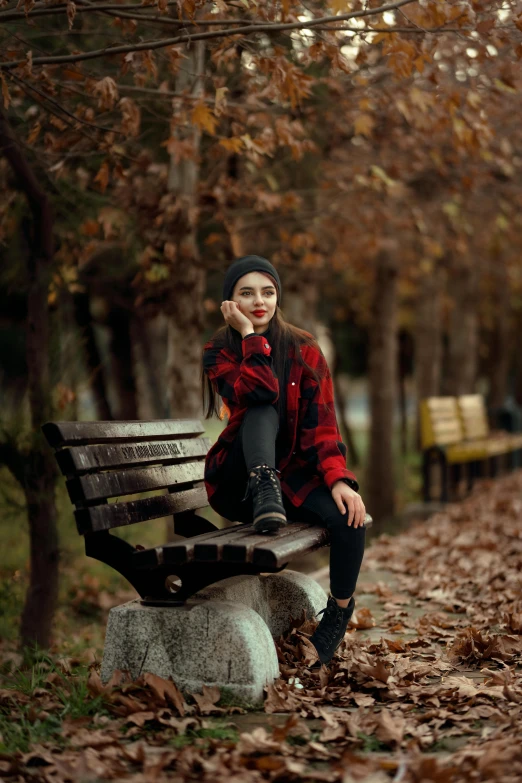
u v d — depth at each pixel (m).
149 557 3.33
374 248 9.26
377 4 4.60
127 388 13.76
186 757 2.87
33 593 5.85
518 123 8.49
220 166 7.38
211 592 3.84
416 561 7.10
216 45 5.29
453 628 4.94
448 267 14.70
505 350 20.59
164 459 4.16
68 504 6.66
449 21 4.70
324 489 3.81
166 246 6.59
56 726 3.30
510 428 15.81
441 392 20.56
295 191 8.07
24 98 6.03
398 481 18.69
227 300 3.95
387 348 13.18
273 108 6.52
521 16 4.48
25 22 5.53
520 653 4.20
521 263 15.62
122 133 5.25
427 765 2.68
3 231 6.57
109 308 12.84
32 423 5.89
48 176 6.23
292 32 5.12
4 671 4.96
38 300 6.00
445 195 10.20
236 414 3.74
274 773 2.74
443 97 6.16
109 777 2.76
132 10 5.16
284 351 3.89
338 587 3.78
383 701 3.52
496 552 7.27
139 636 3.56
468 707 3.37
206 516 9.06
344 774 2.74
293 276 9.66
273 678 3.59
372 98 6.82
